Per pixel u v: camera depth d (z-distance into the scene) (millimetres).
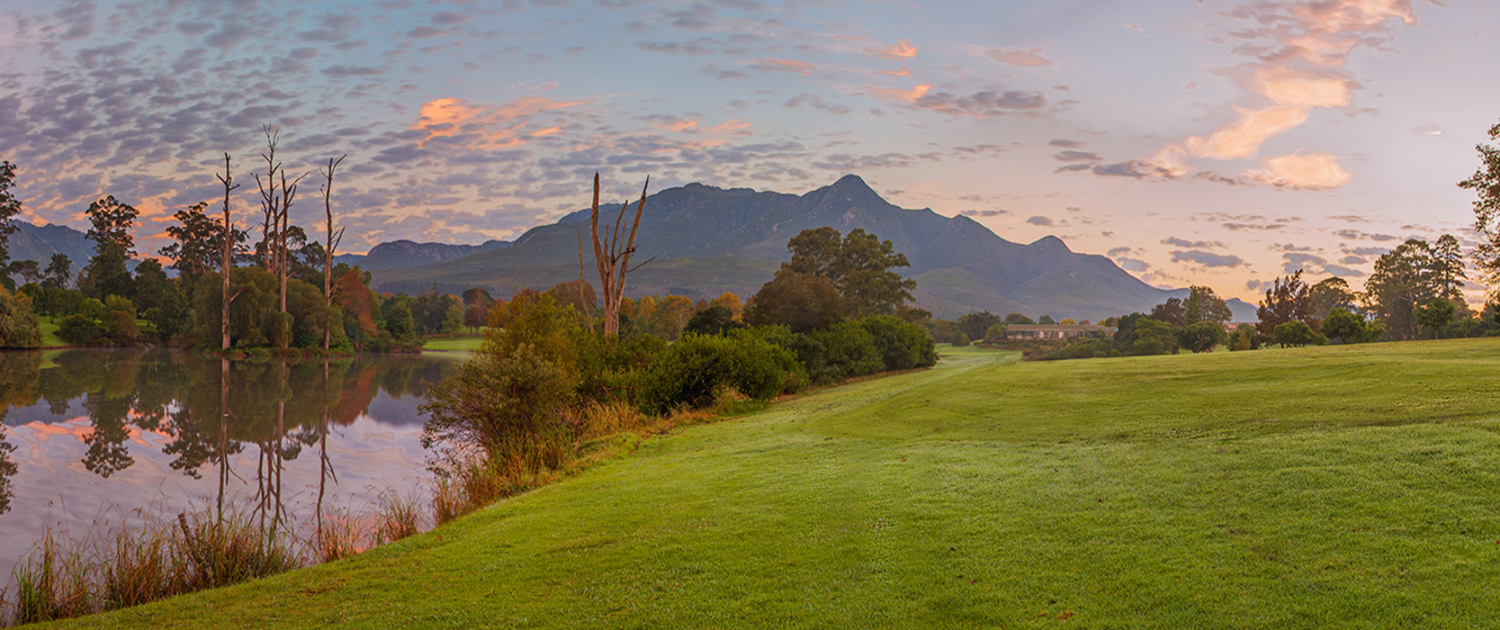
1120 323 106062
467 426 19906
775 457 13781
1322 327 61531
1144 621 5277
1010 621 5496
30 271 121438
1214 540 6660
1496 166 34000
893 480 10383
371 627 6242
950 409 18109
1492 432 9062
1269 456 9234
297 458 20328
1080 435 12828
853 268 76438
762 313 49312
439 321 143750
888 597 6133
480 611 6453
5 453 20469
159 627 6613
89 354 66875
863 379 40406
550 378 18734
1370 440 9383
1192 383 18328
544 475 14578
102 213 105000
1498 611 4820
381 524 12547
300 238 109375
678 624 5887
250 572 9430
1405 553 5879
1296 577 5691
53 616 8047
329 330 81188
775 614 5953
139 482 17109
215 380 44312
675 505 10172
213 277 75562
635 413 22312
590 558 7879
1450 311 46094
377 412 31328
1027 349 112000
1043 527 7543
